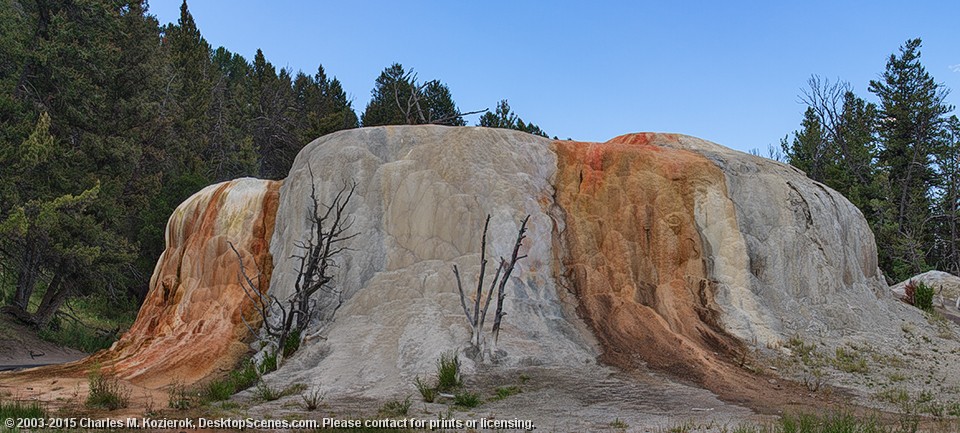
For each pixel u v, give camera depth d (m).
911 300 24.67
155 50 44.62
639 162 21.09
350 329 17.66
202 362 17.97
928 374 16.41
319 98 68.56
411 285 18.39
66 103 32.75
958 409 12.95
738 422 11.30
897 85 51.41
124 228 38.41
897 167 50.44
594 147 21.91
